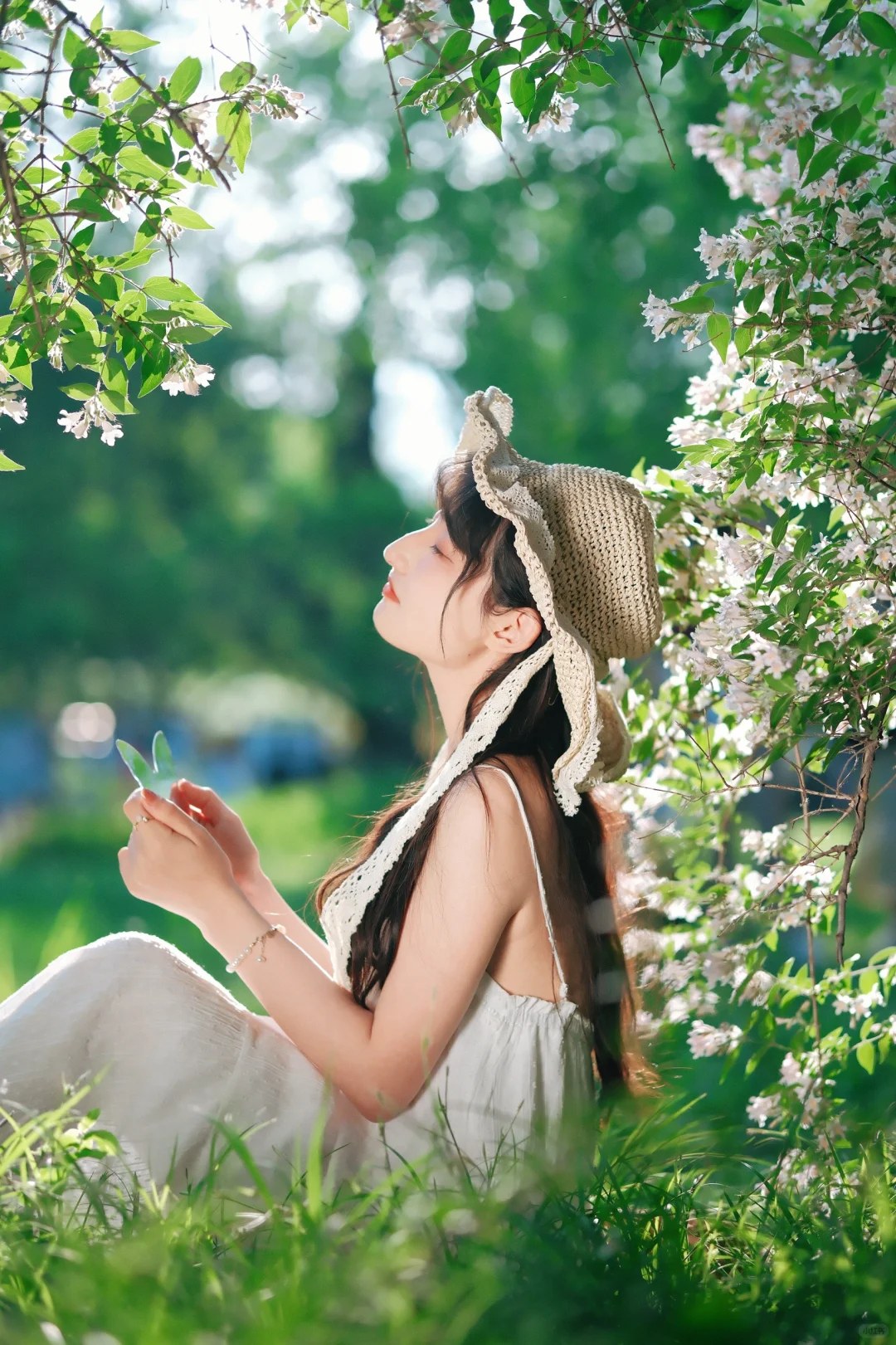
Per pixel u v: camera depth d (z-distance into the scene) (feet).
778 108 7.53
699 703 9.60
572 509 7.79
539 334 51.29
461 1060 6.86
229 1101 6.66
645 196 40.29
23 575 68.13
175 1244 5.16
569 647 7.12
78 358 7.28
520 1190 5.97
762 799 25.77
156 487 71.36
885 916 21.12
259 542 74.28
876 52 7.47
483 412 7.86
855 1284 5.21
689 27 7.54
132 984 6.76
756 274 7.41
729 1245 6.52
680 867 9.50
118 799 86.28
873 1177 6.52
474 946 6.81
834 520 8.31
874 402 8.05
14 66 6.63
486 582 7.50
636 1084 8.12
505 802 7.00
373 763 103.14
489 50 6.93
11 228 7.20
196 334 7.36
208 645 74.33
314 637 77.87
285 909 8.41
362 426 79.41
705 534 9.04
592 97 35.17
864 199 7.64
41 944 29.58
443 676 7.80
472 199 53.98
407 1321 4.48
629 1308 4.88
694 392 8.67
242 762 116.88
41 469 68.08
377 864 7.12
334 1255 4.97
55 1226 5.35
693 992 8.96
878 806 21.74
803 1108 8.48
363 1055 6.75
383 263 58.18
